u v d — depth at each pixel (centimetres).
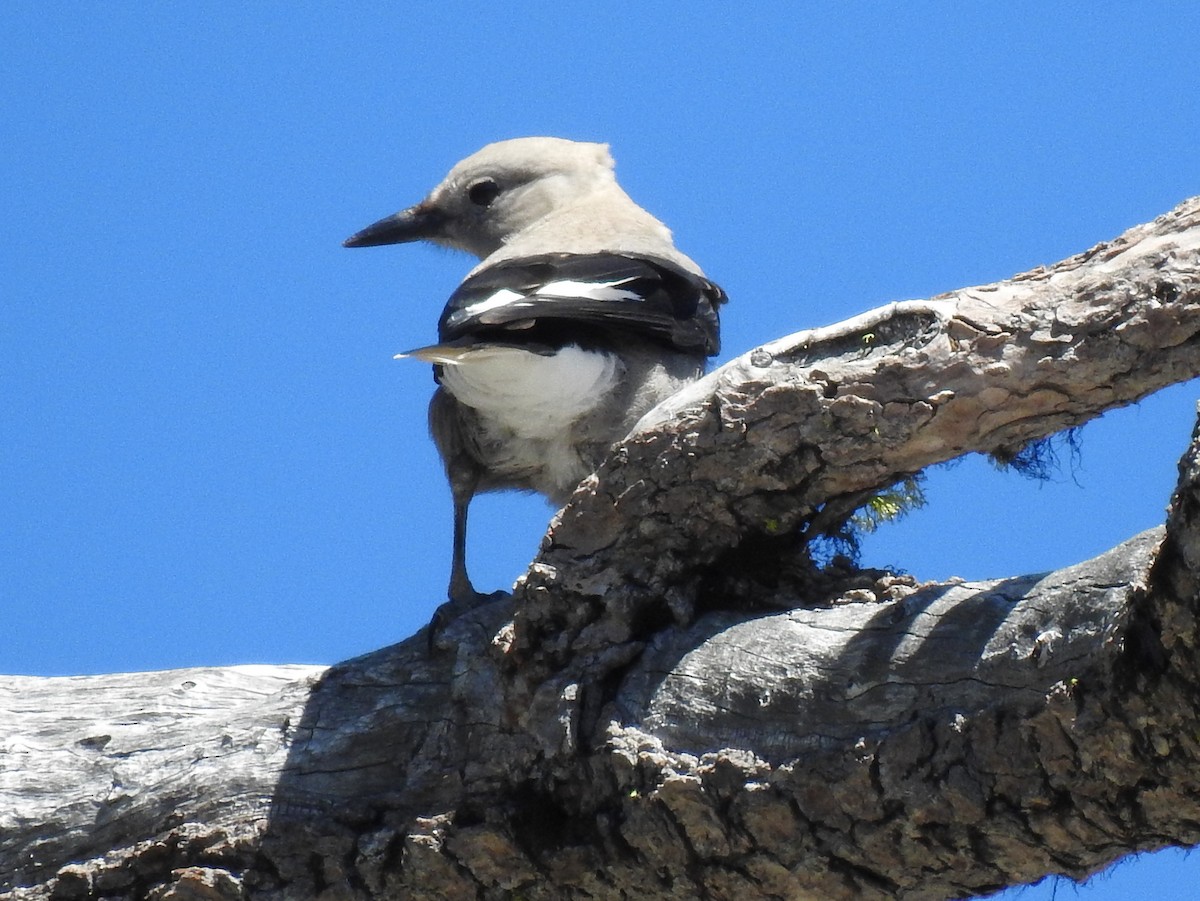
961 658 738
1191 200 779
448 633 884
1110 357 762
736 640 811
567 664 839
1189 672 660
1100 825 709
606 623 841
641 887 810
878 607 789
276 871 845
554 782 823
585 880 818
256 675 934
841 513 857
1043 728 696
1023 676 715
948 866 749
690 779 766
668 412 842
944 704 734
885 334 809
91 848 873
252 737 880
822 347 820
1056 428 806
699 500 841
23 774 895
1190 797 686
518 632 843
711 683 798
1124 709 677
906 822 736
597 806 811
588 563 849
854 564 884
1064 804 709
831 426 809
